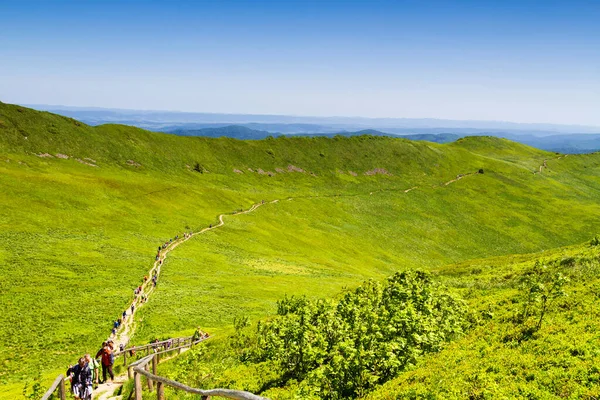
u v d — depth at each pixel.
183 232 102.25
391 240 137.75
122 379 24.64
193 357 27.56
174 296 62.97
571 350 17.44
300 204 151.38
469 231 154.75
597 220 169.75
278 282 77.94
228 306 61.25
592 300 23.92
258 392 20.02
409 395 15.75
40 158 126.19
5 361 39.09
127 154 154.00
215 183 159.25
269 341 24.17
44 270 65.19
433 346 21.89
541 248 145.00
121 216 100.25
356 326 20.95
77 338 45.88
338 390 17.58
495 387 15.09
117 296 59.88
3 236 74.62
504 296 31.02
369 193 179.12
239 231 112.12
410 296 26.02
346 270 100.12
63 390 18.95
